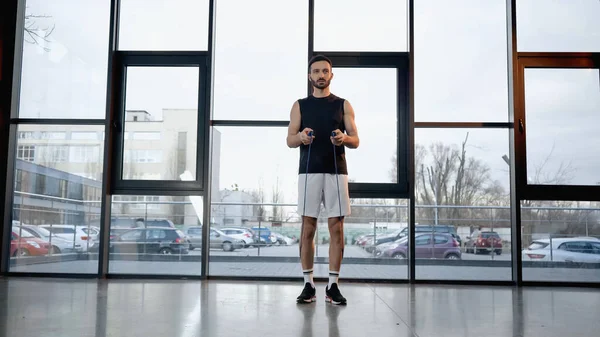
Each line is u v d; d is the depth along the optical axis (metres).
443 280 3.99
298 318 2.29
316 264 4.04
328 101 3.03
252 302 2.80
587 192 3.99
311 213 2.89
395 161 4.07
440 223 4.04
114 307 2.57
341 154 2.96
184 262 4.08
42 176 4.18
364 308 2.64
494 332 2.06
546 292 3.51
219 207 4.14
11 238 4.14
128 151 4.16
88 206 4.12
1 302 2.71
